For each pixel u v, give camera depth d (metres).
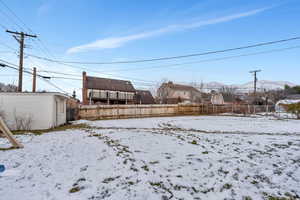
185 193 2.70
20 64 13.09
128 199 2.53
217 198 2.57
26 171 3.51
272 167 3.74
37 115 10.04
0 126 5.27
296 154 4.61
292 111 18.09
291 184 3.01
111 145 5.48
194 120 15.41
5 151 4.93
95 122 13.77
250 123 12.73
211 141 6.16
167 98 38.41
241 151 4.91
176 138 6.61
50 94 10.23
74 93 24.94
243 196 2.63
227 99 44.47
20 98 9.95
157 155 4.46
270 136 7.20
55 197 2.58
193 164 3.87
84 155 4.48
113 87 31.34
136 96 34.31
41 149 5.12
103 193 2.68
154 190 2.77
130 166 3.72
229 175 3.34
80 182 3.04
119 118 18.42
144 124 12.27
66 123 13.11
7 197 2.58
